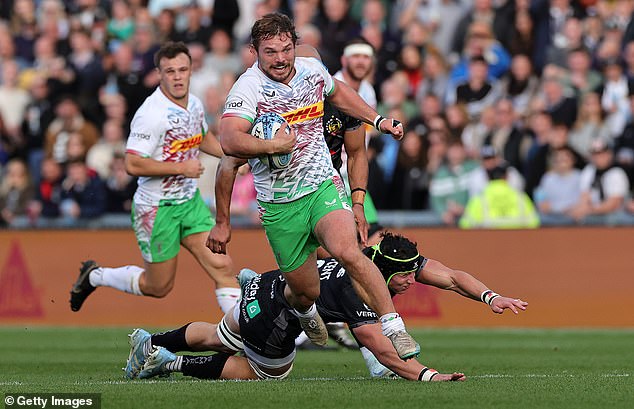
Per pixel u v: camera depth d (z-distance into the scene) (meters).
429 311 46.69
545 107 52.53
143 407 20.81
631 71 52.75
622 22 55.66
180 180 32.84
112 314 49.38
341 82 24.47
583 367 30.39
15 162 54.72
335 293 25.39
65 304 49.72
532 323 46.06
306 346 36.72
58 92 58.94
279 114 23.12
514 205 48.19
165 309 48.78
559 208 49.41
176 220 33.06
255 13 59.09
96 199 50.75
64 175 51.91
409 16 57.91
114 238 49.50
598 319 45.66
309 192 23.44
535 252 46.16
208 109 53.94
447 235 46.81
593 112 51.78
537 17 55.66
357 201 26.52
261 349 25.48
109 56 60.38
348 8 57.66
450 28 57.44
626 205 48.81
